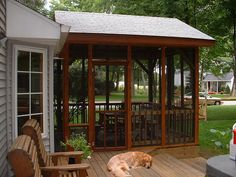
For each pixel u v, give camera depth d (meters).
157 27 8.49
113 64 7.85
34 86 5.74
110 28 7.66
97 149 7.49
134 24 8.60
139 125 7.82
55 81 8.84
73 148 5.77
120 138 8.09
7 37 4.97
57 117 8.32
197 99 8.37
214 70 25.86
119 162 4.99
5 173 4.92
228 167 2.92
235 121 14.03
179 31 8.27
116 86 9.41
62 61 7.78
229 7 13.33
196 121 8.40
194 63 8.30
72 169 3.70
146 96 10.75
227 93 43.59
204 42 7.99
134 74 10.76
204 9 14.83
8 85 5.14
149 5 14.80
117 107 9.44
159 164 6.70
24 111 5.51
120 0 15.84
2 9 4.67
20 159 2.63
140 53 9.74
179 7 14.23
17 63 5.31
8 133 5.14
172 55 8.97
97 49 9.16
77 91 9.33
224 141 9.70
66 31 5.17
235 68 16.41
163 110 8.02
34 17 5.05
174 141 8.20
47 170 3.68
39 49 5.74
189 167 6.43
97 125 8.23
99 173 5.78
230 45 16.78
